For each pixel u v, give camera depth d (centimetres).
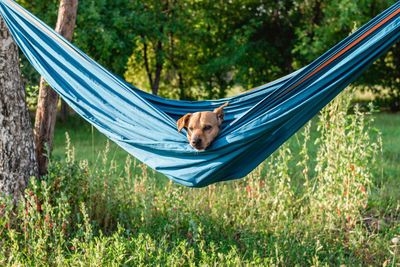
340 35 1452
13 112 490
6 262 423
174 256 406
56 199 464
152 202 539
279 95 386
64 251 443
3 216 464
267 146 406
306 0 1446
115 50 1245
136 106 443
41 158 538
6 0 489
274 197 565
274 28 1593
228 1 1538
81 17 1130
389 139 1033
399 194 649
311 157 851
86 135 1201
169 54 1563
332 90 388
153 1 1398
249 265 400
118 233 452
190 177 407
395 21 369
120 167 794
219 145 381
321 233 509
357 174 538
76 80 471
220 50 1541
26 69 1123
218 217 553
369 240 499
